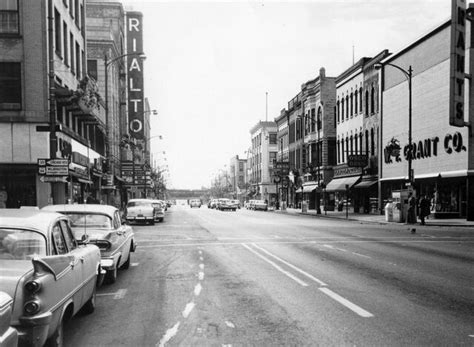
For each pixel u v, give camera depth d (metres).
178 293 8.73
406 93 35.56
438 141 31.22
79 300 6.09
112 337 6.00
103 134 41.78
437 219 31.03
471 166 28.09
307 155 60.56
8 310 3.44
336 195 53.28
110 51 49.62
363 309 7.29
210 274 10.80
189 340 5.84
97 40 49.09
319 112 56.47
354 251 15.05
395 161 37.19
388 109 38.50
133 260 13.46
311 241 18.55
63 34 29.03
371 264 12.14
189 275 10.73
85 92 28.38
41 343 4.36
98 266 7.67
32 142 24.72
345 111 48.53
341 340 5.73
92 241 9.37
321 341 5.71
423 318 6.73
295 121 67.69
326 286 9.19
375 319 6.69
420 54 33.62
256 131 104.75
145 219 29.95
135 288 9.26
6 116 24.61
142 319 6.89
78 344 5.71
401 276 10.28
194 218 40.34
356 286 9.16
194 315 7.08
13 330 3.45
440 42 31.14
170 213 54.38
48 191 24.98
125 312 7.32
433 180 31.62
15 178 24.77
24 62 24.81
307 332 6.10
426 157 32.66
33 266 4.54
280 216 44.62
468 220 28.48
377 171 40.78
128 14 59.88
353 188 44.94
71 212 10.44
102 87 48.78
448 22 29.91
